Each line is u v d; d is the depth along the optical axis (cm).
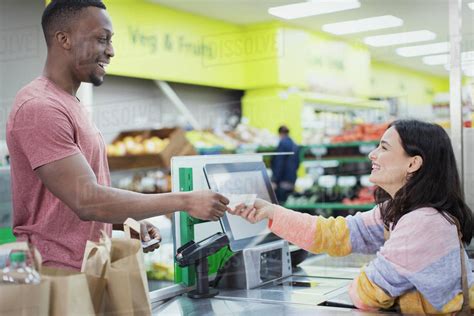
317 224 153
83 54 138
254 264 159
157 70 270
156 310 137
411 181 137
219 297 149
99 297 114
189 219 155
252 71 282
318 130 314
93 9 140
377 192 154
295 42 295
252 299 146
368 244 154
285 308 138
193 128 264
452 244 133
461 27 188
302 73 301
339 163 322
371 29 294
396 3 273
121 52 260
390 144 141
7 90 259
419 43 269
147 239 140
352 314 133
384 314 133
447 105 243
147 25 269
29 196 129
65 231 129
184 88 276
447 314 133
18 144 125
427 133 138
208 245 148
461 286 135
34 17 254
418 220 133
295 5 288
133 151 218
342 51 306
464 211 139
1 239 206
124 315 112
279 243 170
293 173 275
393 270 133
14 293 106
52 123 122
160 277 160
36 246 127
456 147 186
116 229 148
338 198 317
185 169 160
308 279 167
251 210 151
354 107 316
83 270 116
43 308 108
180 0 278
